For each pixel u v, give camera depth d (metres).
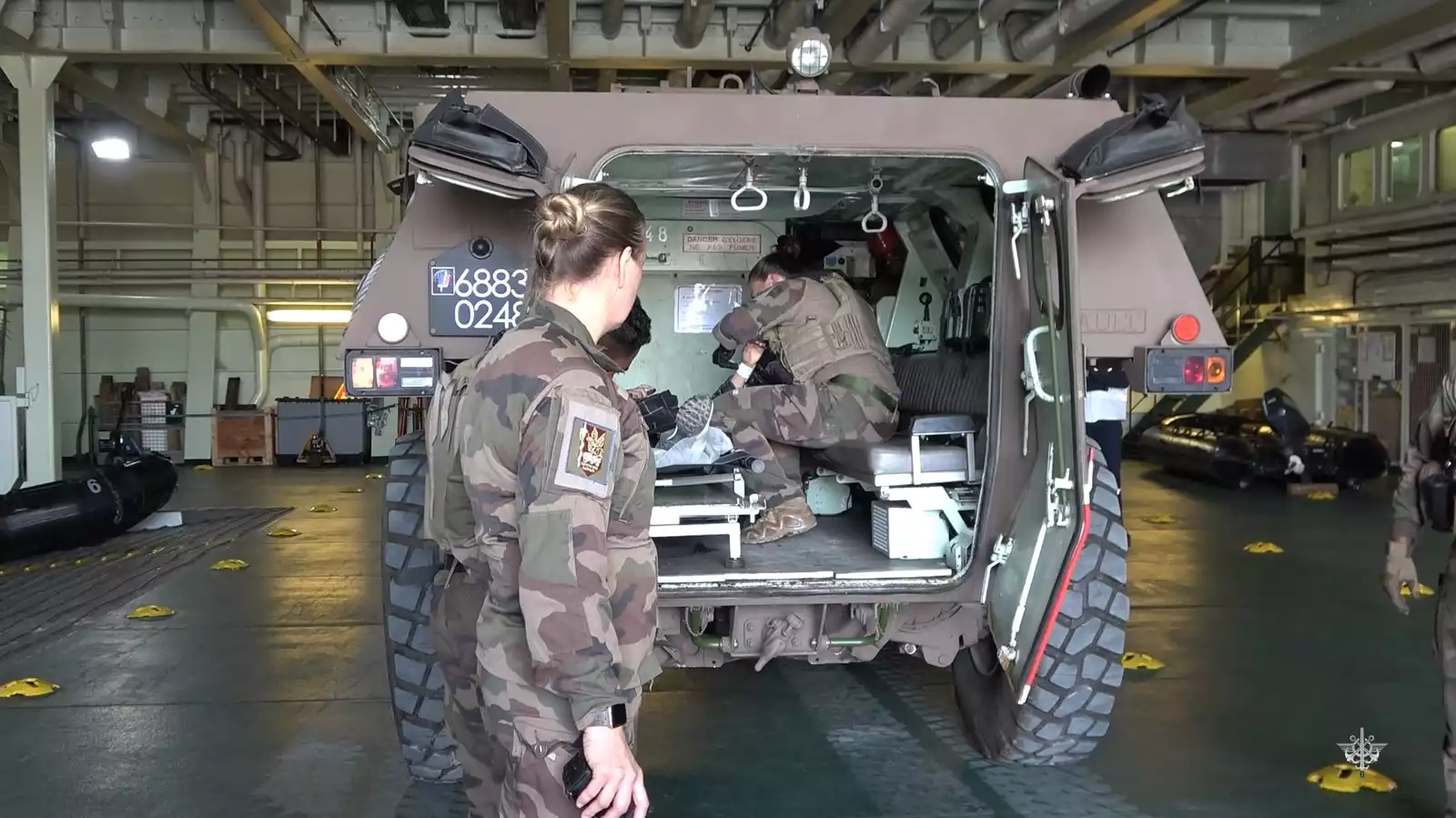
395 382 3.07
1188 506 10.46
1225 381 3.21
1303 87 10.80
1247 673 4.87
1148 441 13.38
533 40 9.35
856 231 5.50
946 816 3.34
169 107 14.08
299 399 15.14
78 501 8.17
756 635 3.27
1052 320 2.87
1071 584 3.26
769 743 4.01
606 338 5.20
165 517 9.57
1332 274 13.88
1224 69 9.57
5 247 14.77
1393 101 12.35
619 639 2.01
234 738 4.07
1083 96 3.18
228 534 9.08
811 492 4.38
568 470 1.82
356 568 7.57
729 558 3.48
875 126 3.08
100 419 15.42
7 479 9.56
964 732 4.11
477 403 1.91
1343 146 13.50
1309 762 3.78
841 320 4.03
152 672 4.99
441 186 3.09
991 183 3.23
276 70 12.84
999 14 8.08
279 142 15.05
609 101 3.01
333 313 15.80
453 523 2.02
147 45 9.41
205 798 3.49
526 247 3.08
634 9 9.38
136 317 15.92
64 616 6.11
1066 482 2.82
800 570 3.28
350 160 16.02
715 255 5.61
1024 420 3.12
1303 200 14.31
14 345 14.98
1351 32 8.73
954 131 3.10
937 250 4.96
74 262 15.67
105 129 15.25
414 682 3.24
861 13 8.11
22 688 4.64
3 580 7.18
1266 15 9.33
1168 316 3.23
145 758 3.86
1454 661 2.99
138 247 15.78
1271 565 7.45
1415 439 3.16
